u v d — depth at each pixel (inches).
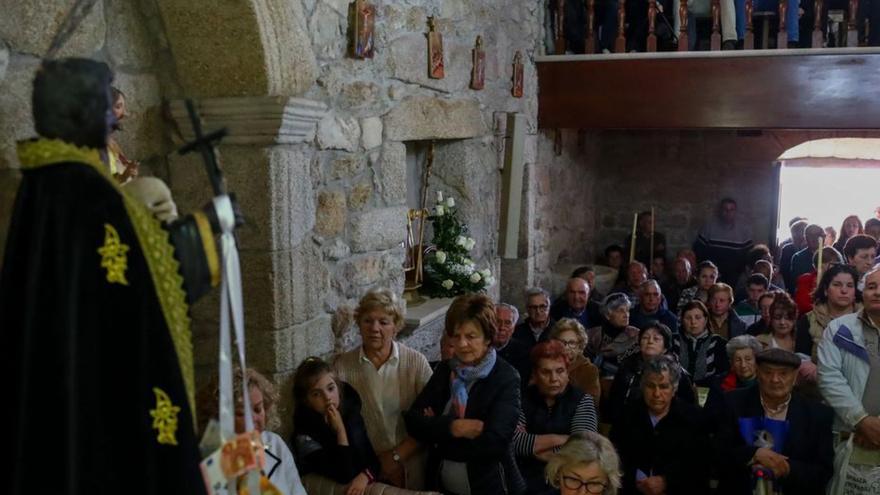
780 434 105.6
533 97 215.8
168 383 40.5
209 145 47.3
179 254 43.2
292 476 83.1
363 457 101.4
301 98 99.0
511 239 193.8
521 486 104.0
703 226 290.8
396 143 136.3
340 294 120.0
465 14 165.3
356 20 118.0
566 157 258.8
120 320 39.6
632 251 242.4
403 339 140.8
